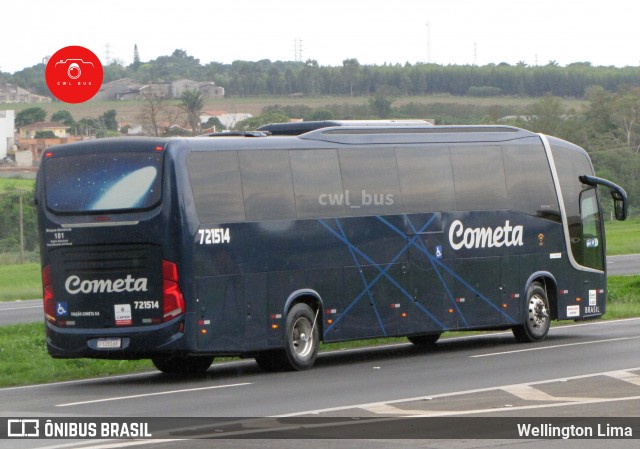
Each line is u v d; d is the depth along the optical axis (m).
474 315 26.14
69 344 21.39
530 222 27.52
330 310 23.31
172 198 20.78
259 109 166.50
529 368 21.11
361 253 23.92
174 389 19.56
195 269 20.91
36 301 45.12
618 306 36.75
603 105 140.88
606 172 116.56
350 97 185.00
